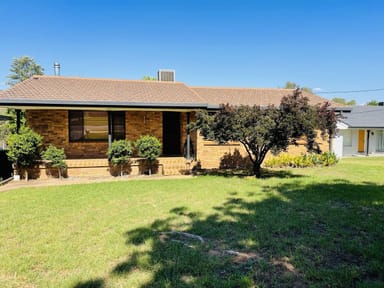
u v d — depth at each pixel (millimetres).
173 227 4828
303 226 4797
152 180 9648
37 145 9852
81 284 2982
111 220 5188
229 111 9305
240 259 3588
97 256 3670
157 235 4438
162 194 7387
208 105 11750
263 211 5715
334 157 13984
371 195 7168
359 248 3863
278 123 8906
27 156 9656
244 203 6398
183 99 11883
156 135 13383
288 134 9023
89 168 10648
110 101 10375
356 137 22984
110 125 10961
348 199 6738
